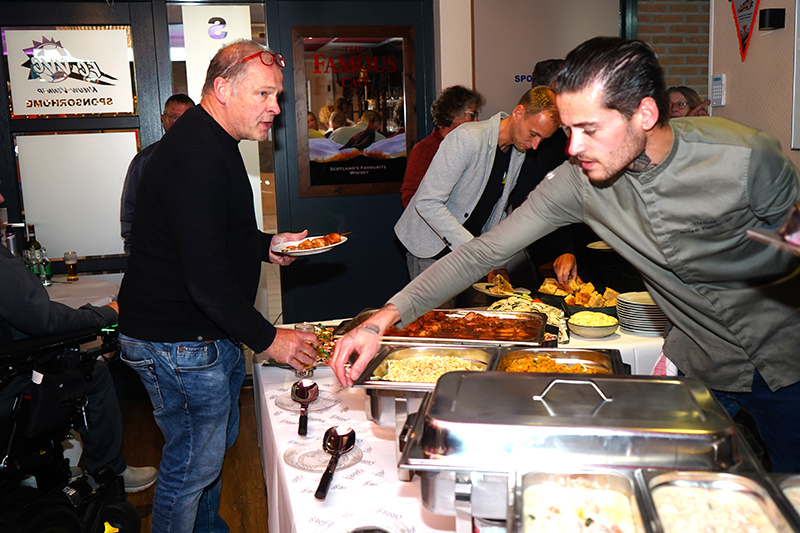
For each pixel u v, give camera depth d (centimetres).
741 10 294
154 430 346
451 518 118
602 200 136
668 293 146
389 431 158
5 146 364
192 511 189
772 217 125
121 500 221
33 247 338
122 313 185
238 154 184
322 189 406
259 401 224
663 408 98
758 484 85
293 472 137
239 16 382
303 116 397
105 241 383
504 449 94
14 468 188
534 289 304
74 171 374
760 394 148
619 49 106
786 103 270
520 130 252
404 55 406
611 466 91
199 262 164
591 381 106
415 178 320
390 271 421
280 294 414
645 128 110
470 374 114
